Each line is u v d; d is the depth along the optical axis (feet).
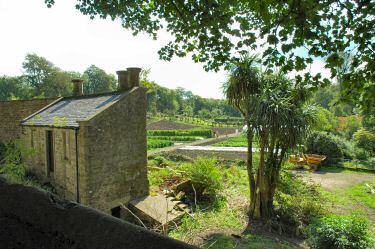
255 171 32.65
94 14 15.72
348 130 83.56
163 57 15.71
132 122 30.89
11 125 47.03
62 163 30.37
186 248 3.55
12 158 18.58
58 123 29.63
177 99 324.19
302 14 9.70
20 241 5.23
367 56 9.78
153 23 16.56
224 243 22.80
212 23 11.80
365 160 62.34
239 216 30.14
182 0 12.39
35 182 30.71
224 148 78.69
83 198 26.43
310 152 63.16
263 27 11.34
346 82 10.48
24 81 137.69
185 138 114.73
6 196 6.10
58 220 4.75
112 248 3.77
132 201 30.66
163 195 33.22
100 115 27.27
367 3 9.14
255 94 27.55
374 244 17.85
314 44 10.43
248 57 27.63
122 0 15.07
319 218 25.71
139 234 3.89
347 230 18.24
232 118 241.14
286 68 10.91
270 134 27.63
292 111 26.16
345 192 38.99
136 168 31.53
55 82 140.56
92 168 26.76
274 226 27.14
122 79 36.01
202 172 36.37
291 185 32.65
